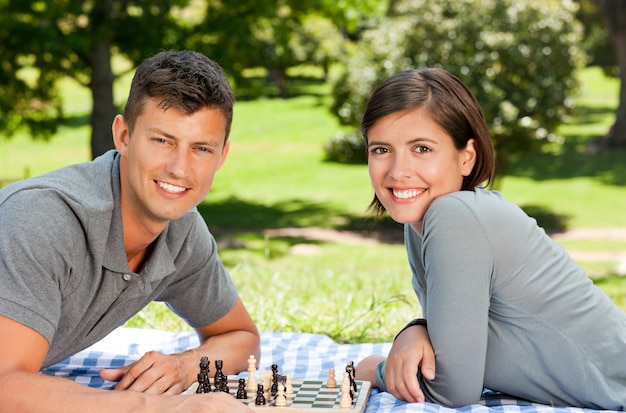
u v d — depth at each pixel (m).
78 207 3.10
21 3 18.00
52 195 3.09
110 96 19.12
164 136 3.06
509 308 3.25
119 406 2.84
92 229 3.14
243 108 39.06
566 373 3.22
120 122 3.23
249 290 6.64
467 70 17.61
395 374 3.24
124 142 3.21
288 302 6.14
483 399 3.45
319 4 20.59
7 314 2.90
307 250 18.98
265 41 37.41
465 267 3.13
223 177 28.06
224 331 4.00
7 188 3.17
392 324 5.58
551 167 27.22
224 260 17.58
